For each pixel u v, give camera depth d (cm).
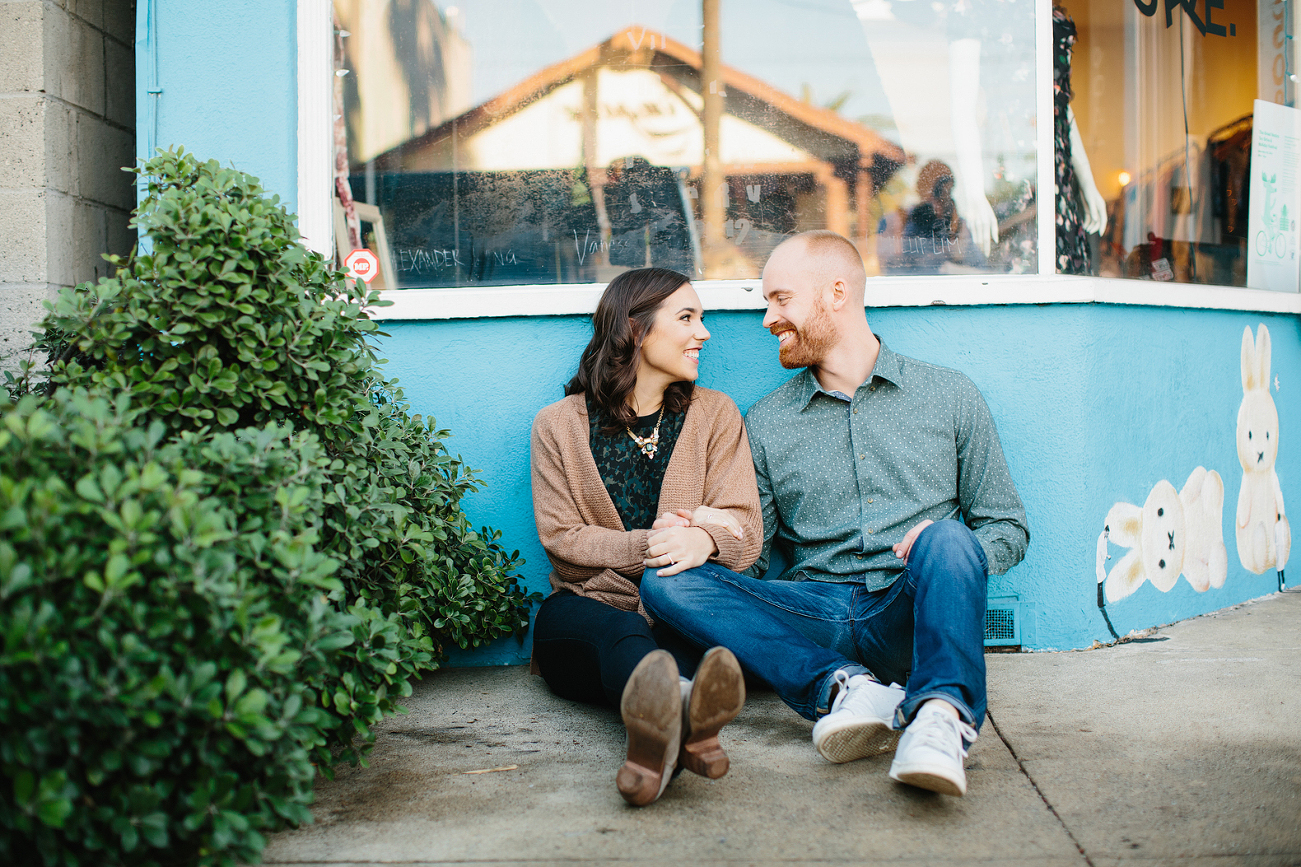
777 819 164
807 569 243
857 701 183
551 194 289
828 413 247
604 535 230
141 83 280
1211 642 265
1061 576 262
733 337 277
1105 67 287
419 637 209
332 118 285
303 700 155
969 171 278
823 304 239
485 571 254
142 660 129
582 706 234
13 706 121
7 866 127
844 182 283
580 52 288
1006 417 264
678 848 154
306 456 170
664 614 210
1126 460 272
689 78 286
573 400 248
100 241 305
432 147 288
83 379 184
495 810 171
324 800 176
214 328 185
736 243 287
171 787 136
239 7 278
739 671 166
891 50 280
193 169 201
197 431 182
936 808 167
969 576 184
